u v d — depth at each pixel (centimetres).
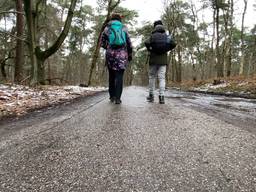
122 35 596
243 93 1234
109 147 242
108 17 1889
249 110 552
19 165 199
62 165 197
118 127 333
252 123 383
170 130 316
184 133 299
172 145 249
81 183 166
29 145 254
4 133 321
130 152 227
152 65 665
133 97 856
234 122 384
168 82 4416
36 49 1208
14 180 171
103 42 614
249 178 174
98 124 355
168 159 209
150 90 686
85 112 478
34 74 1084
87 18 3738
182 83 3475
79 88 1426
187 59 5731
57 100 722
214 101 789
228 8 2773
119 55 600
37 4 1102
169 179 171
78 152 228
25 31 2134
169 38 646
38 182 168
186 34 4262
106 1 2286
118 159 209
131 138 275
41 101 677
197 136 285
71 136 288
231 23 2684
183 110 511
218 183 166
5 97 654
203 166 195
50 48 1207
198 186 161
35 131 321
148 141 263
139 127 333
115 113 456
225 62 3253
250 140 271
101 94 1073
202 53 4966
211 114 467
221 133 302
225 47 2897
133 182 167
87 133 301
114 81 653
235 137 283
